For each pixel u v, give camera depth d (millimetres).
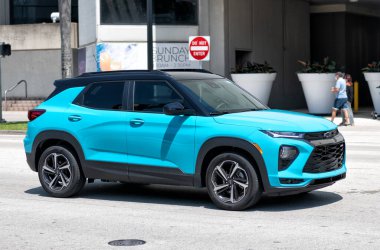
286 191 9367
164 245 7762
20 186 12398
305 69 33250
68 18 28406
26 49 40562
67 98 11117
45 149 11367
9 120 31031
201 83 10508
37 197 11172
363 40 43531
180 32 32250
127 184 12352
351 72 41906
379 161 15391
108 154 10570
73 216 9539
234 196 9664
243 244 7738
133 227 8750
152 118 10203
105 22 31594
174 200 10695
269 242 7809
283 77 37594
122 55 31719
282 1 37500
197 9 32531
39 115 11242
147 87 10453
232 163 9609
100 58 31672
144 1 31812
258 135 9375
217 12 32875
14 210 10023
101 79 10891
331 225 8664
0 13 46875
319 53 41500
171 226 8773
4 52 28594
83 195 11289
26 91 40719
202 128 9773
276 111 10328
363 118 30828
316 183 9492
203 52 24734
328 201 10336
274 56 36812
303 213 9461
